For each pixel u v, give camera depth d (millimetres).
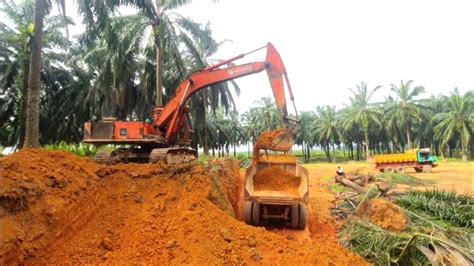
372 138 63188
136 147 11758
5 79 26891
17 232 4879
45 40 22750
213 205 6723
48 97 32031
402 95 51969
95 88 28516
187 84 11109
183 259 5215
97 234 5770
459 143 56469
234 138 64438
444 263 5809
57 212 5625
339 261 6008
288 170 9492
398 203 10070
